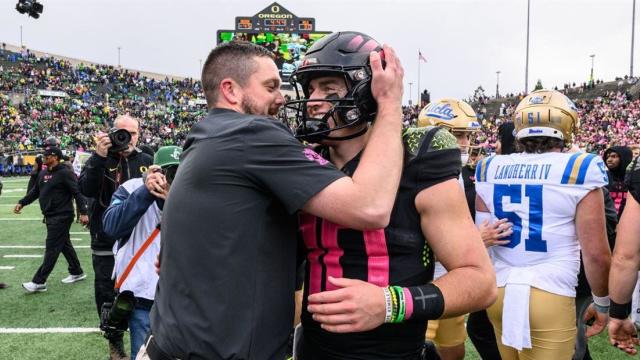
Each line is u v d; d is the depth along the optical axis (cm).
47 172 550
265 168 122
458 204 129
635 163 180
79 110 3850
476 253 127
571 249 206
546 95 217
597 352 368
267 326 126
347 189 117
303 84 141
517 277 207
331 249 135
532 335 203
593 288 207
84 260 713
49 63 4397
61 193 549
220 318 122
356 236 131
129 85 4688
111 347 319
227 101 145
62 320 455
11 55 4206
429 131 134
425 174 128
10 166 2614
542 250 206
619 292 179
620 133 2961
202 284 124
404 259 131
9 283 586
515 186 214
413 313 120
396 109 126
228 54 145
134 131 379
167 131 3797
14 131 3131
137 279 268
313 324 140
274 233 129
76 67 4656
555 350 200
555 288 201
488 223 227
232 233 123
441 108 304
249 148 123
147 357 138
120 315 261
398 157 122
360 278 131
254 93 145
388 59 127
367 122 138
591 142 2875
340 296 118
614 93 3853
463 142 304
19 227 1015
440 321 266
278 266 130
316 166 122
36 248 804
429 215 128
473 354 380
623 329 181
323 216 121
